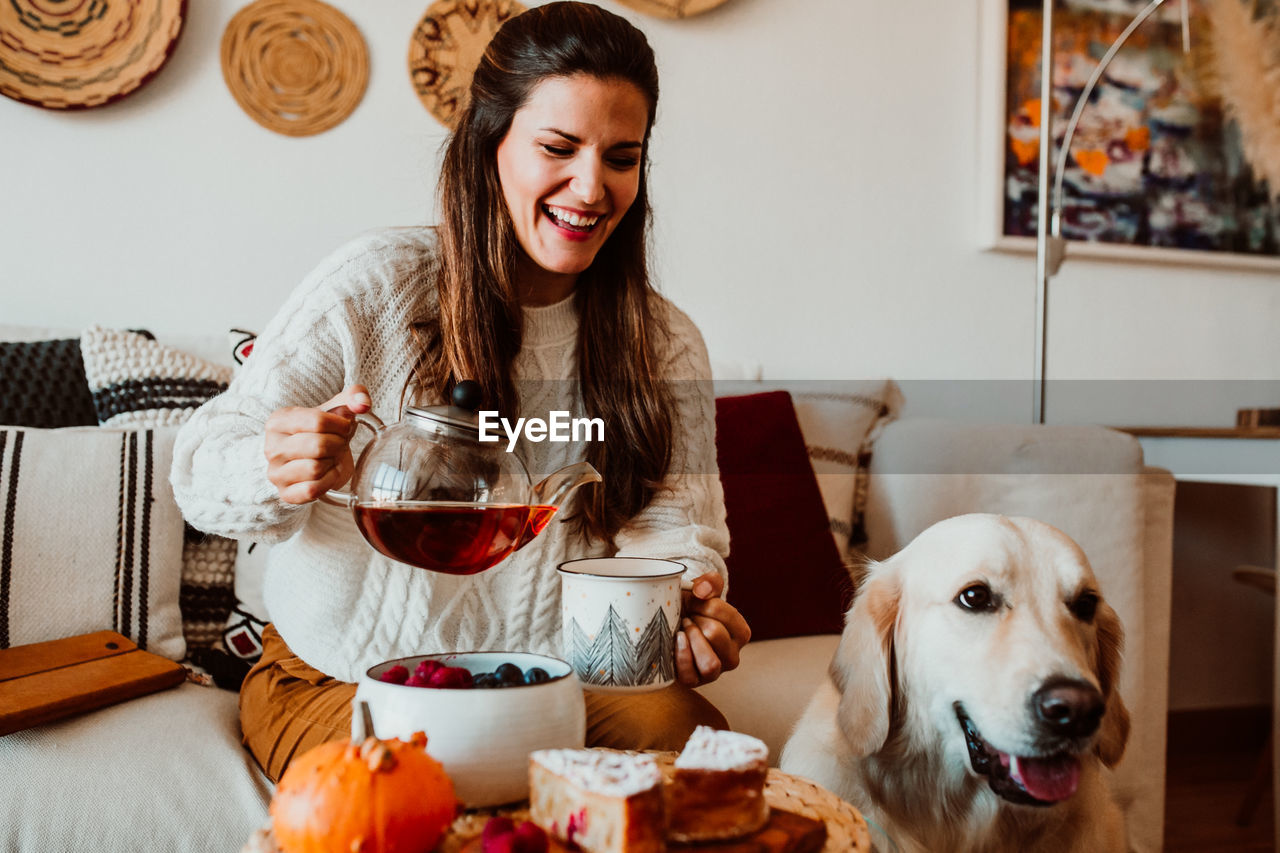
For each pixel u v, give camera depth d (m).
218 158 1.85
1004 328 2.37
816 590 1.52
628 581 0.77
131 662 1.12
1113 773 1.38
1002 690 0.80
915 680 0.90
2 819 0.88
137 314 1.82
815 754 0.95
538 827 0.53
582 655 0.78
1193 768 2.27
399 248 1.09
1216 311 2.55
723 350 2.16
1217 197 2.49
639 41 0.97
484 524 0.75
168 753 0.97
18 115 1.75
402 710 0.62
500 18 1.98
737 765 0.57
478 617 1.06
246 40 1.85
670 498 1.17
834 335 2.24
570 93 0.92
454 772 0.61
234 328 1.83
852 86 2.24
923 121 2.30
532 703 0.63
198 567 1.33
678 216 2.12
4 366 1.45
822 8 2.21
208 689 1.20
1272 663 2.50
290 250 1.90
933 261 2.31
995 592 0.87
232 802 0.94
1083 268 2.43
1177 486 2.46
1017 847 0.88
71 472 1.25
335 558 1.01
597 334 1.13
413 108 1.95
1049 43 2.04
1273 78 2.50
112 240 1.80
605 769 0.56
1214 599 2.48
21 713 0.93
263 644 1.19
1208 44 2.46
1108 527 1.46
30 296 1.77
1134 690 1.43
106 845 0.89
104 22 1.76
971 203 2.34
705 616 0.90
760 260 2.18
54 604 1.19
